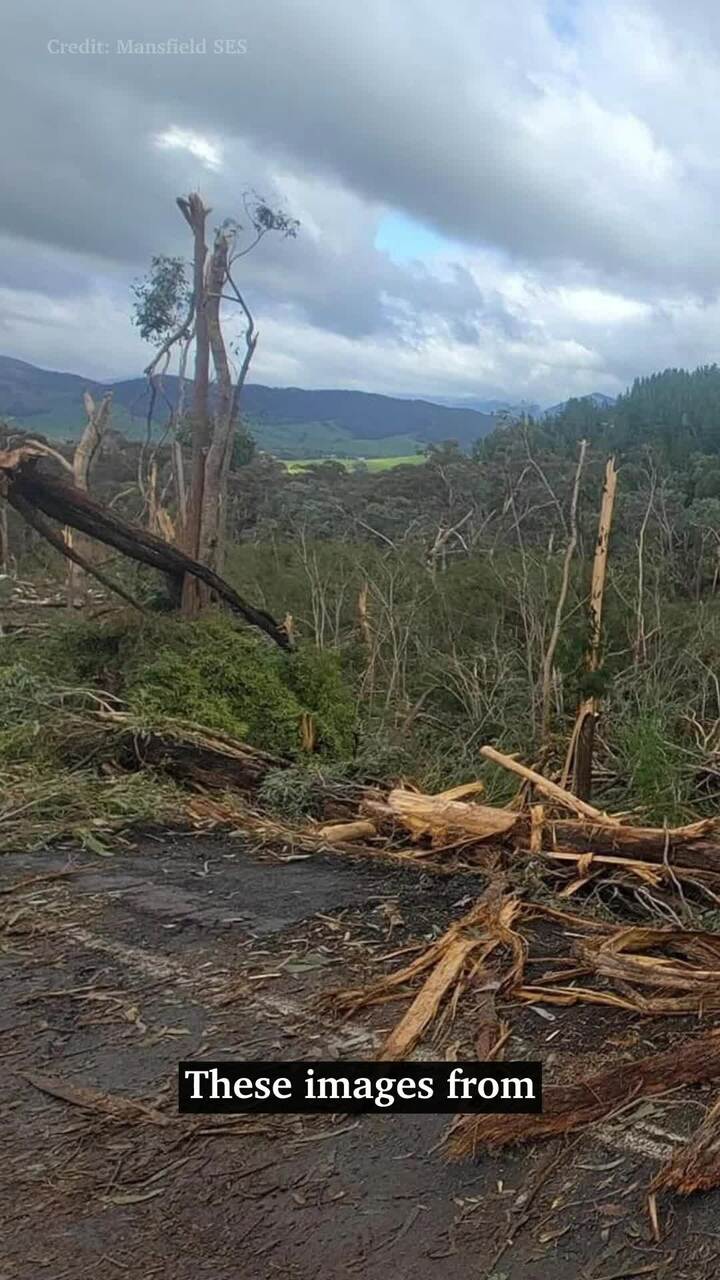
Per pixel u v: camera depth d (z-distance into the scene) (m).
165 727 5.30
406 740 6.21
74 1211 1.99
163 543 6.73
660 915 3.47
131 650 6.37
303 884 3.82
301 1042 2.63
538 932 3.32
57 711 5.71
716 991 2.78
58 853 4.19
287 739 5.57
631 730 5.76
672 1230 1.92
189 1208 2.00
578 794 4.85
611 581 7.71
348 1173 2.10
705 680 6.63
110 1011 2.80
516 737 6.12
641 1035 2.64
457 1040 2.62
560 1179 2.07
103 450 14.93
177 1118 2.30
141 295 11.62
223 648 6.05
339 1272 1.83
